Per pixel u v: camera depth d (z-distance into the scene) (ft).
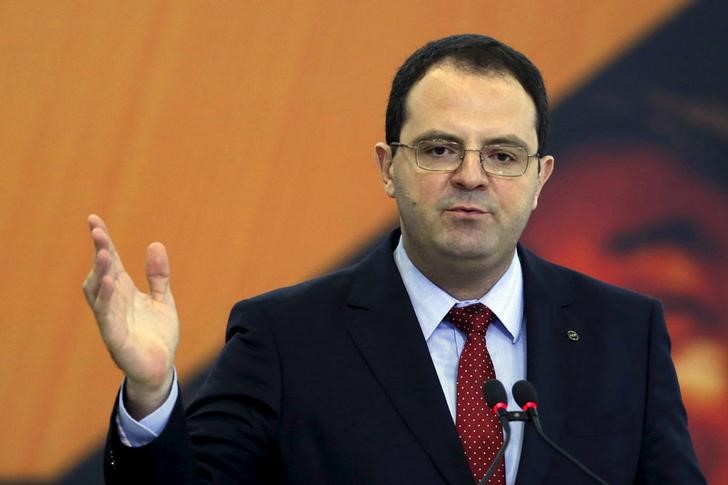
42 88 44.47
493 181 24.64
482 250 24.79
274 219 45.19
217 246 44.88
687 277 46.37
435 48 25.85
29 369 44.01
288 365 25.66
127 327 21.50
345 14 45.78
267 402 25.17
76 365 44.27
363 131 45.62
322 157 45.44
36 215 44.21
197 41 45.19
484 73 25.11
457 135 24.62
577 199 46.32
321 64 45.62
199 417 25.41
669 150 46.62
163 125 44.91
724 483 46.01
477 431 24.98
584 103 46.62
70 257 44.34
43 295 44.16
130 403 22.16
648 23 47.21
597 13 47.03
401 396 25.07
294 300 26.89
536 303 26.50
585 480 24.71
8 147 44.21
